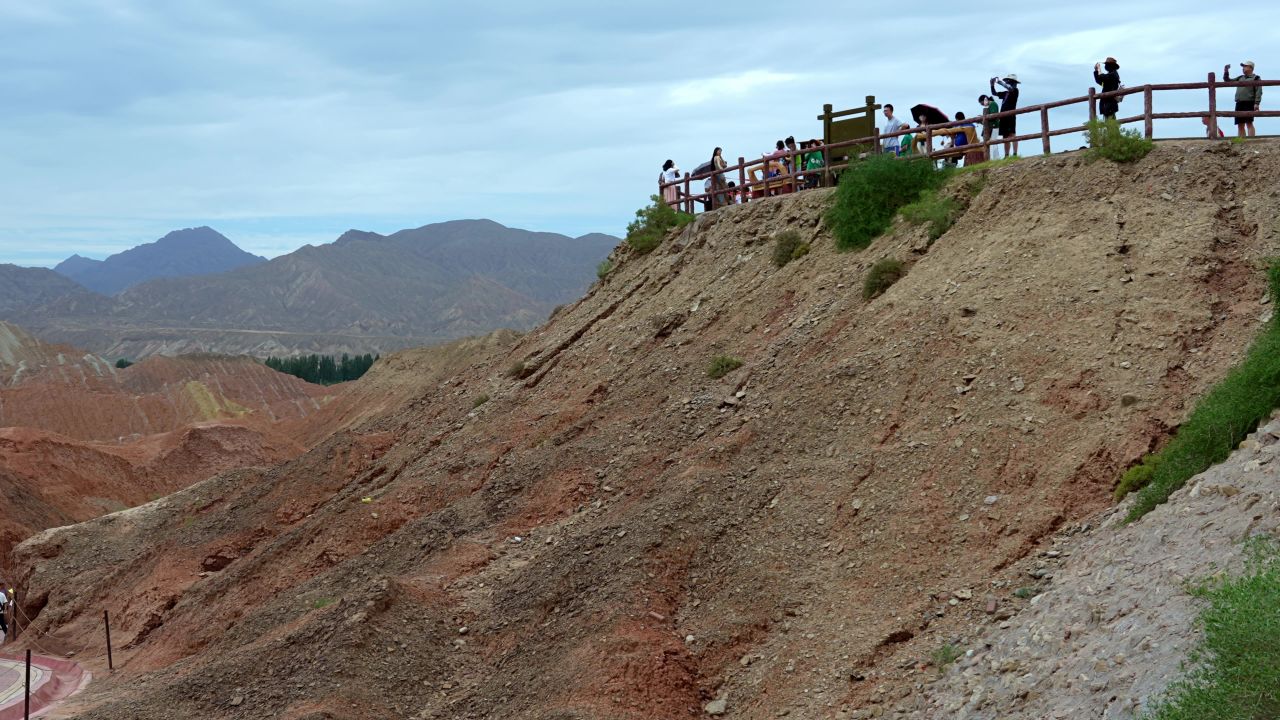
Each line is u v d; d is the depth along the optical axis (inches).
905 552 638.5
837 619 620.4
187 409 4638.3
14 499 2635.3
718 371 974.4
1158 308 685.9
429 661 756.6
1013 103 994.1
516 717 649.0
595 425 1015.6
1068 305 726.5
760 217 1198.9
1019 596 556.4
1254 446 516.7
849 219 1017.5
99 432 4431.6
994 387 704.4
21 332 6830.7
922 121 1114.1
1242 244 716.0
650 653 646.5
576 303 1486.2
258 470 1784.0
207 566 1316.4
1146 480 582.6
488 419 1234.0
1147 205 777.6
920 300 831.7
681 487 794.8
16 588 1748.3
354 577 948.6
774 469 771.4
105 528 1793.8
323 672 745.0
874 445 732.0
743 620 658.2
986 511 631.2
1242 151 788.6
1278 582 377.7
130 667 1114.1
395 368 3415.4
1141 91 855.1
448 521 965.8
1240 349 631.2
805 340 914.1
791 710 573.9
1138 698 393.1
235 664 794.2
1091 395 653.9
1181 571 456.8
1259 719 343.0
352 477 1362.0
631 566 726.5
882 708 533.3
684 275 1254.9
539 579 786.2
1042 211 839.7
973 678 502.3
